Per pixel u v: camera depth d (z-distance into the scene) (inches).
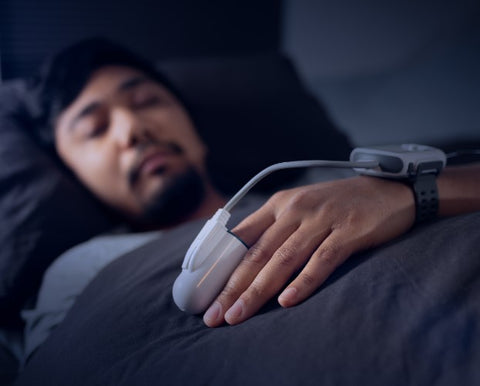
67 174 41.3
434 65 70.2
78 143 41.6
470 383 14.8
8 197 37.8
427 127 68.2
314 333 17.5
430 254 19.6
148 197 40.9
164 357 19.0
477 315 16.5
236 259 21.0
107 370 19.9
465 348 15.8
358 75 78.2
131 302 22.9
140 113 43.2
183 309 20.8
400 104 69.9
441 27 79.0
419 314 17.1
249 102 51.2
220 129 48.1
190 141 44.9
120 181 40.9
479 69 67.6
